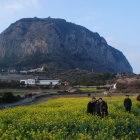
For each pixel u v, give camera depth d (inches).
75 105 1588.3
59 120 773.9
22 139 558.3
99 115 944.3
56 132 612.4
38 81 7431.1
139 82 4318.4
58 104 1804.9
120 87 4402.1
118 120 789.9
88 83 6929.1
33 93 4084.6
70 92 4296.3
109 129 668.7
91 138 569.0
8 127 680.4
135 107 1406.3
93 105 964.6
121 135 645.3
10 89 5064.0
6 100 2581.2
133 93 3789.4
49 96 3617.1
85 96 3235.7
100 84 6628.9
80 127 685.9
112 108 1264.8
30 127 694.5
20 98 2997.0
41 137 556.7
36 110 1203.2
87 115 910.4
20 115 981.2
